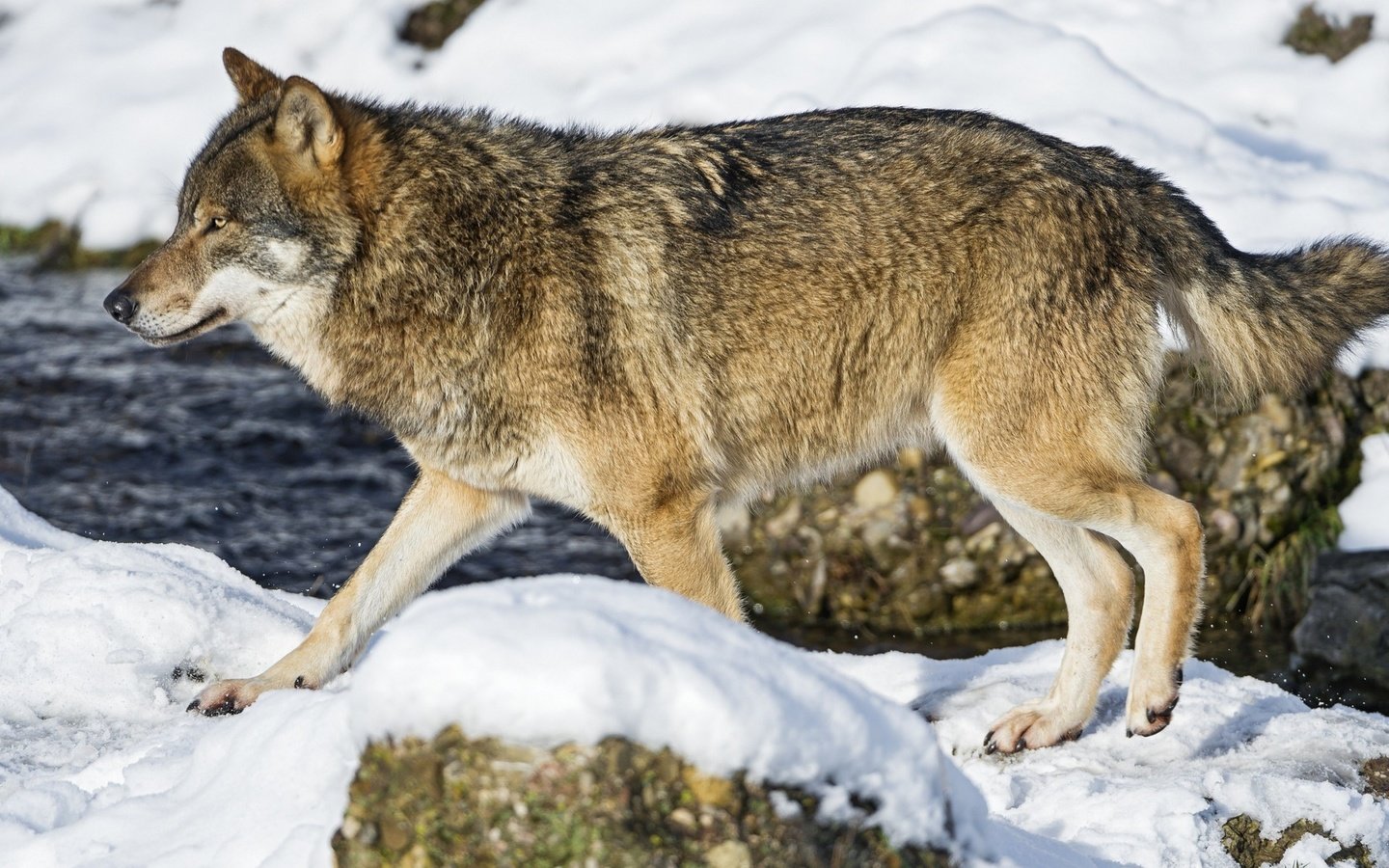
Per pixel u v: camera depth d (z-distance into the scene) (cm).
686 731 874
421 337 1706
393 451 3509
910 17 3991
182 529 3067
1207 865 1413
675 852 880
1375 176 3428
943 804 967
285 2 4747
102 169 4534
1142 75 3775
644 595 961
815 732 900
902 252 1777
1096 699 1772
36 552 1762
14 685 1562
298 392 3784
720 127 1856
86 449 3406
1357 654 2641
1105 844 1406
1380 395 2962
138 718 1561
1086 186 1808
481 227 1705
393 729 898
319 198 1700
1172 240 1870
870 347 1809
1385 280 1928
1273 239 3169
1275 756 1653
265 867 990
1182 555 1741
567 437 1703
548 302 1689
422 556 1794
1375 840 1485
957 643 2797
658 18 4278
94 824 1153
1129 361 1802
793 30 4044
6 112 4725
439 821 895
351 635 1706
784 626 2880
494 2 4519
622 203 1745
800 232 1770
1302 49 3812
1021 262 1759
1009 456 1778
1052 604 2855
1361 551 2773
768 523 2942
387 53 4500
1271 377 1956
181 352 3988
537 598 947
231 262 1716
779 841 895
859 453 1903
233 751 1198
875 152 1808
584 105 4091
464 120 1814
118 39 4866
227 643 1688
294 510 3194
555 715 861
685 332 1736
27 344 3956
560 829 873
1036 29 3806
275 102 1769
